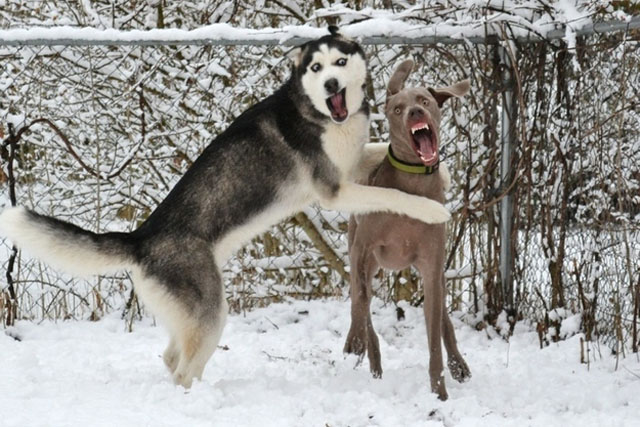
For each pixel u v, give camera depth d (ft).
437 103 12.89
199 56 18.60
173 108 18.56
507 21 14.93
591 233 14.67
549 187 15.23
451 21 15.28
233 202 13.41
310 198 13.92
